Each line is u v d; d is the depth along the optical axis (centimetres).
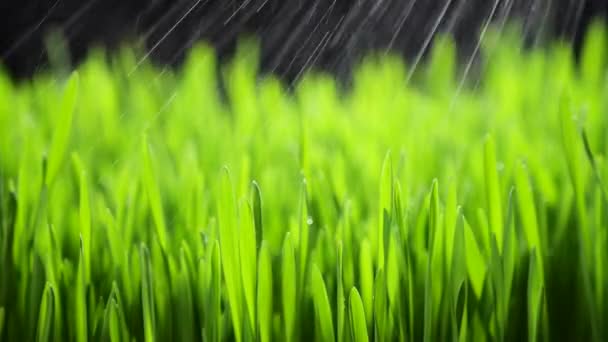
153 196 54
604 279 52
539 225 54
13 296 55
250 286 51
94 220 57
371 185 63
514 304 53
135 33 256
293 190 61
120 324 53
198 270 54
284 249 52
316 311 52
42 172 57
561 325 53
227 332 53
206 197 61
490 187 53
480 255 52
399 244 52
